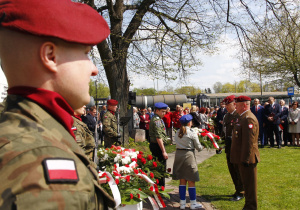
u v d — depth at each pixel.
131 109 13.60
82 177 0.69
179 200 5.33
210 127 12.80
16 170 0.60
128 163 3.09
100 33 0.82
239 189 5.20
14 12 0.71
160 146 5.29
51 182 0.61
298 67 17.45
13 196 0.57
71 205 0.62
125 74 10.33
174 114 13.19
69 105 0.82
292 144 12.24
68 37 0.75
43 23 0.72
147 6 10.05
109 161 3.11
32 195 0.58
